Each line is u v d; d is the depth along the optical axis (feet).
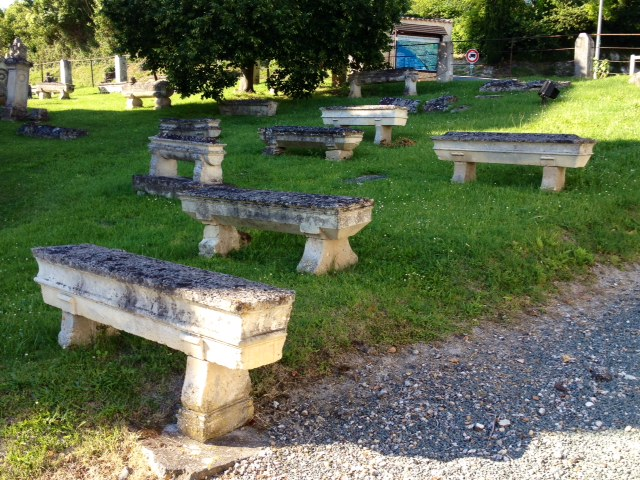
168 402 12.85
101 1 64.34
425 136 45.34
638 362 15.75
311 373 14.38
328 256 19.85
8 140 50.39
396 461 11.44
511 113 48.39
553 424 12.75
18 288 20.88
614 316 19.03
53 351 14.99
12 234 27.81
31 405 12.58
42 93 85.40
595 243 24.07
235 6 55.47
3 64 66.64
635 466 11.12
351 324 16.39
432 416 13.08
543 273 20.89
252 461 11.30
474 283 19.88
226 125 55.26
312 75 64.59
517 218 24.58
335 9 62.59
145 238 25.44
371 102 62.13
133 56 62.64
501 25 104.68
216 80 60.34
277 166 37.29
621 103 45.62
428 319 17.38
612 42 106.22
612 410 13.28
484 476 10.91
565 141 27.78
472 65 104.53
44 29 141.28
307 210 19.30
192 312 11.35
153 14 56.80
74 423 12.14
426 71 97.76
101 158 43.47
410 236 22.58
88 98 82.28
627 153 34.14
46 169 41.34
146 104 72.54
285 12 57.36
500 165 34.83
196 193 22.03
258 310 10.67
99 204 31.68
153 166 33.68
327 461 11.41
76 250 14.87
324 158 40.04
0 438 11.72
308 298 17.49
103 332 15.47
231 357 10.82
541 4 110.63
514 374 15.10
